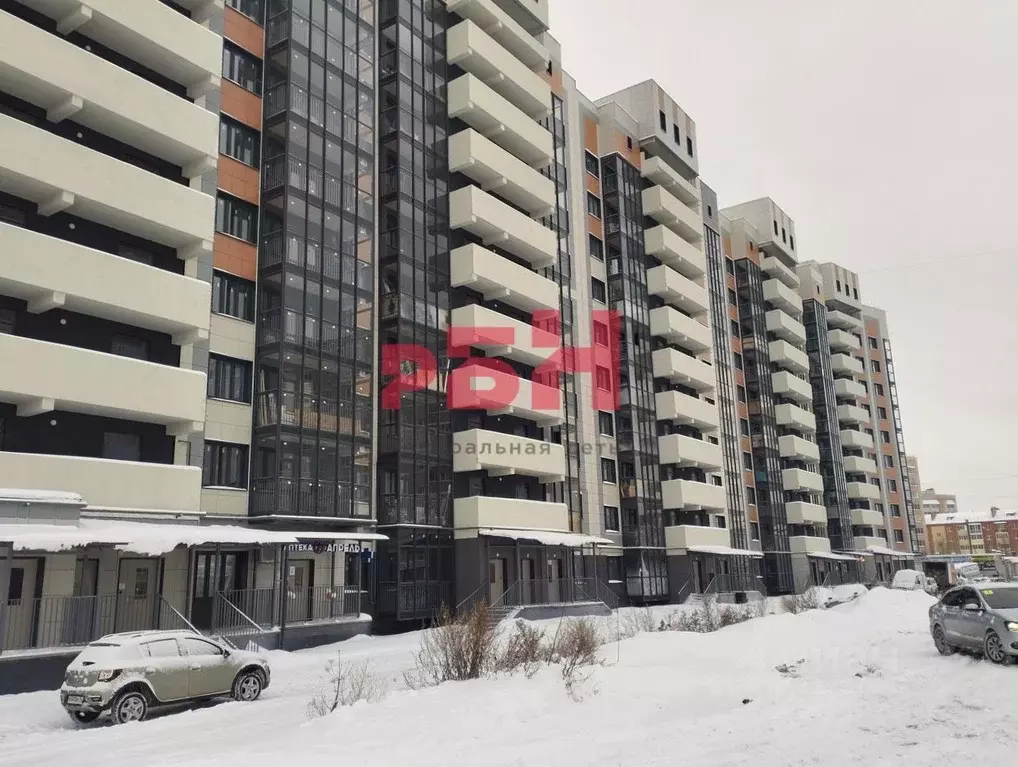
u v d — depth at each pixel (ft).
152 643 46.34
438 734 32.37
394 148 112.16
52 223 73.87
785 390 215.51
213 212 82.64
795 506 208.13
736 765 25.94
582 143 157.48
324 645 80.94
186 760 30.19
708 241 193.98
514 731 33.04
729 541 167.02
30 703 49.42
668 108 179.01
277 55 95.86
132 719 43.50
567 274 141.18
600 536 137.18
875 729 31.09
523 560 117.39
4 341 64.28
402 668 61.67
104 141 78.84
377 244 109.60
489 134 128.57
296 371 88.22
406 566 98.89
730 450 184.34
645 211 168.04
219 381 85.46
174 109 80.02
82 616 61.11
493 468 114.11
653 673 47.52
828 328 271.28
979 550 513.45
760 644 63.57
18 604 58.70
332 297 94.27
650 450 152.46
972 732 29.94
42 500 59.26
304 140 94.63
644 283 162.71
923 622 86.69
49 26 75.82
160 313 75.87
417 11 120.78
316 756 28.89
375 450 101.24
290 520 84.23
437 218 116.26
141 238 80.48
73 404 69.05
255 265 91.04
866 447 264.31
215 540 66.85
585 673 46.47
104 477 69.15
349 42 104.22
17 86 70.49
